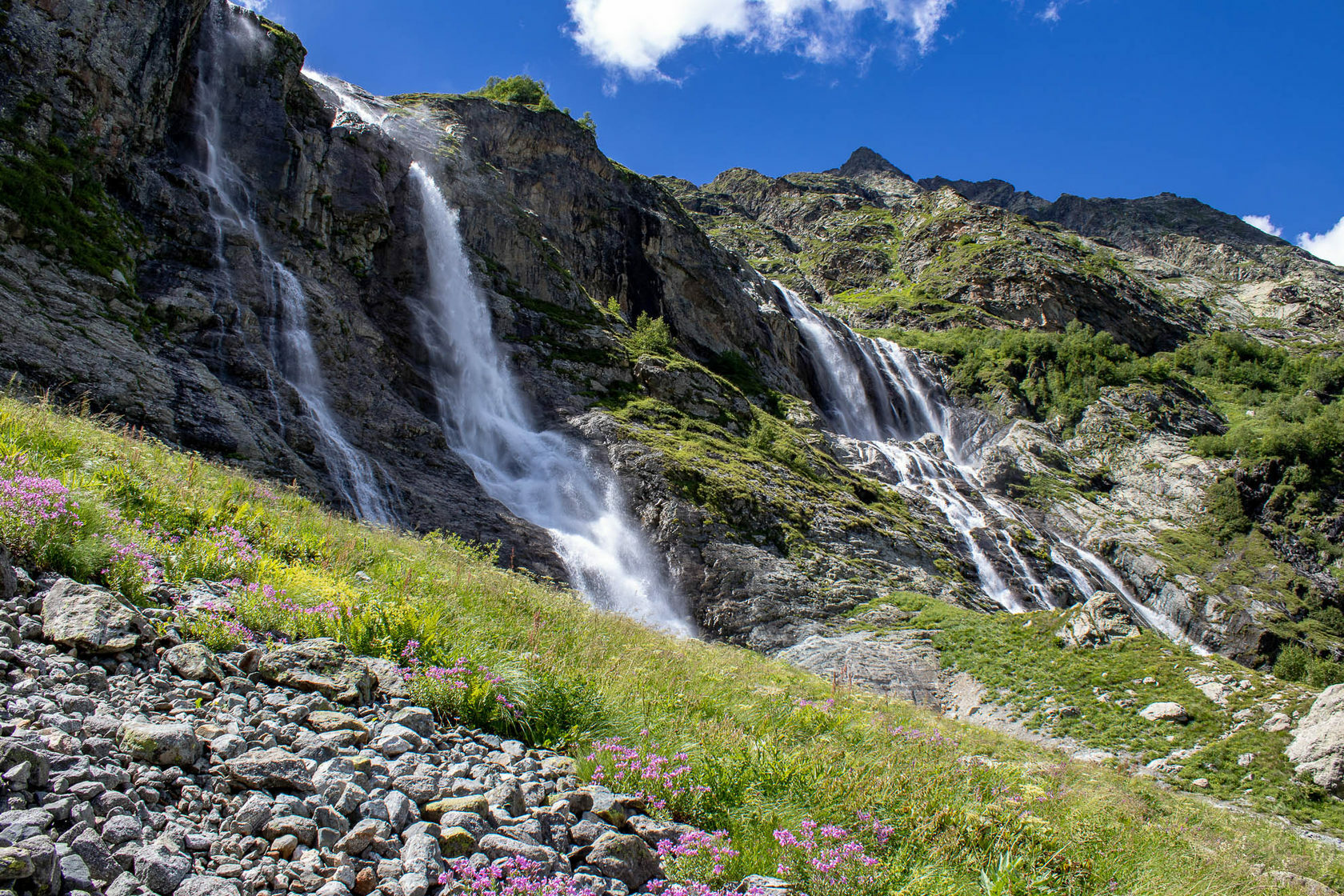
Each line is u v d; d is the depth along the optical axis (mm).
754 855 5680
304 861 4395
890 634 31641
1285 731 20500
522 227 52906
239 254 33344
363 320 38500
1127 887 6828
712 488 39688
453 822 4977
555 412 43875
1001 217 127875
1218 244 190375
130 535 8406
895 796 7254
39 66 29203
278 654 6742
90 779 4320
